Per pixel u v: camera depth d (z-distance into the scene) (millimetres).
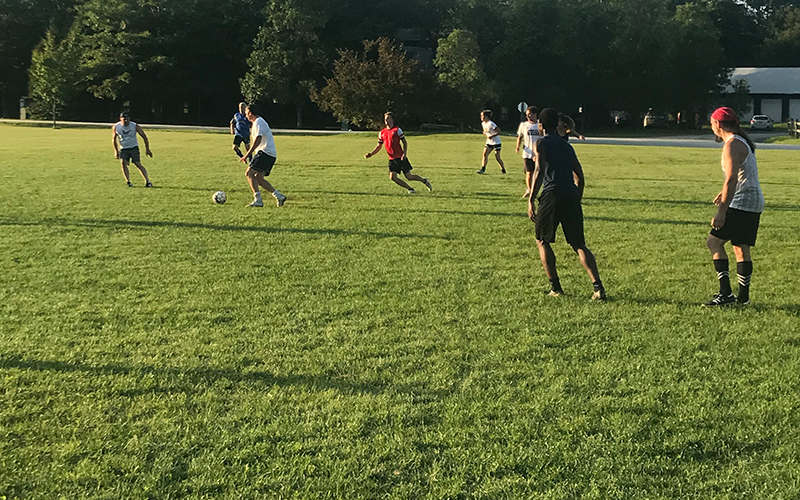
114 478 3379
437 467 3463
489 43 67000
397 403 4188
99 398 4250
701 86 67188
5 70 70250
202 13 64500
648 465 3494
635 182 17672
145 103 69562
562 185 6496
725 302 6398
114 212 11648
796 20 87812
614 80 65688
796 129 47250
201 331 5520
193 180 16734
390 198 13695
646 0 65812
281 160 23500
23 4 70312
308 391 4363
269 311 6074
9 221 10648
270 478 3371
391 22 68938
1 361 4836
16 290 6770
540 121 6766
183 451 3619
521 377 4605
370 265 7883
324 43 62688
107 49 62688
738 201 6312
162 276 7340
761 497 3223
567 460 3543
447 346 5180
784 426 3902
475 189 15359
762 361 4902
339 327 5625
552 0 64938
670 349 5137
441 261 8141
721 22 88188
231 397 4270
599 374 4637
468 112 52406
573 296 6633
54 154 24641
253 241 9250
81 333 5473
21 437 3771
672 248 9078
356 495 3244
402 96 50438
